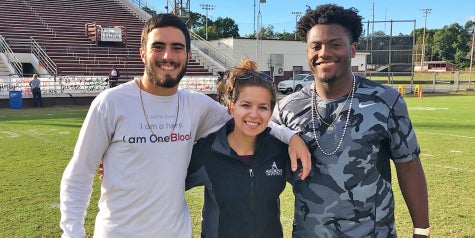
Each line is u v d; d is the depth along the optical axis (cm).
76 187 212
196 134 249
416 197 217
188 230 228
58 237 398
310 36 213
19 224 430
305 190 218
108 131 212
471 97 2570
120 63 2647
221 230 225
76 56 2561
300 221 221
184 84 2144
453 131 1100
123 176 211
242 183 224
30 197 520
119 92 215
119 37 2820
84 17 3216
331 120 212
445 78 5975
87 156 212
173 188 217
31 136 1003
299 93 233
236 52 3388
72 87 2008
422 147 863
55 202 501
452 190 548
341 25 208
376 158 208
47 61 2356
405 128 208
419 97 2512
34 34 2697
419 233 220
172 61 212
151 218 212
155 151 213
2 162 716
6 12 2905
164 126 217
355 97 211
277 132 227
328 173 210
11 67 2245
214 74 2866
